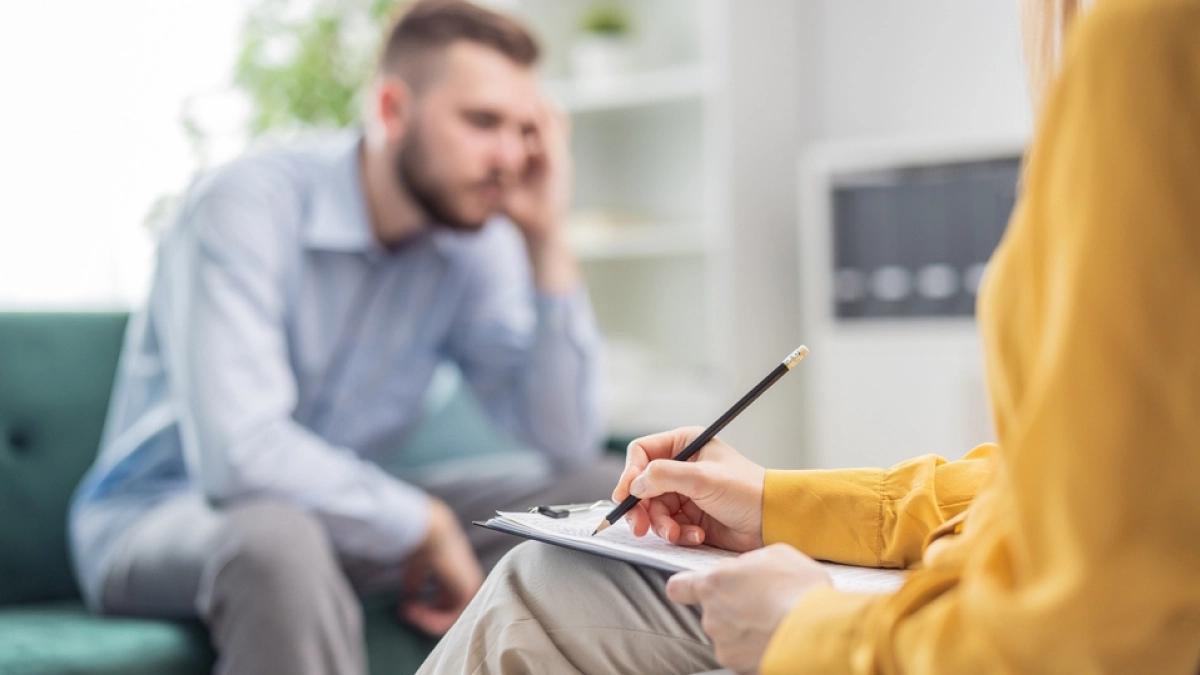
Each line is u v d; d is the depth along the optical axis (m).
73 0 2.98
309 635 1.51
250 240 1.83
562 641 0.75
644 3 3.25
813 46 3.10
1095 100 0.48
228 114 3.07
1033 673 0.48
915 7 2.96
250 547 1.53
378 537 1.77
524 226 2.21
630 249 2.98
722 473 0.83
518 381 2.25
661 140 3.27
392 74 2.05
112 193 3.02
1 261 2.88
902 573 0.78
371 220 2.05
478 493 2.12
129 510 1.77
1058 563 0.47
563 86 3.07
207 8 3.09
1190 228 0.46
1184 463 0.45
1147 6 0.47
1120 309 0.46
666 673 0.73
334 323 2.02
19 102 2.91
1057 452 0.47
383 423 2.11
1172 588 0.45
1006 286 0.53
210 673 1.59
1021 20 0.68
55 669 1.41
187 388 1.73
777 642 0.56
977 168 2.44
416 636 1.81
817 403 2.62
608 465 2.22
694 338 3.25
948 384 2.48
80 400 1.94
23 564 1.82
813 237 2.62
